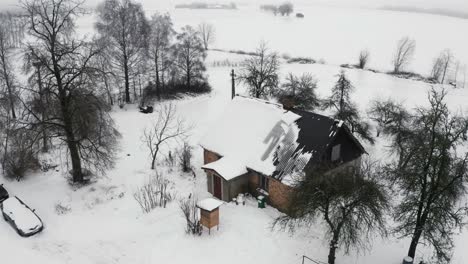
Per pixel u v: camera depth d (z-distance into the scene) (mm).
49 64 26062
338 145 26469
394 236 23438
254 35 120688
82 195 27547
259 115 28844
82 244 22312
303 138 25891
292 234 23125
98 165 31234
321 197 20000
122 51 50125
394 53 92188
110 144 33125
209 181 27672
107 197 27203
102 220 24562
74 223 24281
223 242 22531
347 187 19672
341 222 19625
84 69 26625
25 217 23609
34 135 28781
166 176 30266
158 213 25156
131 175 30531
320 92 56844
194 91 56750
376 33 120438
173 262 20922
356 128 36594
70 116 27312
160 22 55812
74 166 28844
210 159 30500
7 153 30875
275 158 26062
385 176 26906
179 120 44344
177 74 56062
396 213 21891
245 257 21406
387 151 35312
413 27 131750
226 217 25031
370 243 23125
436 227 20828
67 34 28109
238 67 74938
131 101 51781
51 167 31656
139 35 50812
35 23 26125
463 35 114938
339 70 72688
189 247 22047
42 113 28031
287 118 27297
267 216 25188
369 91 58750
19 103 37469
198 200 26719
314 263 21156
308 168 23938
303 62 81125
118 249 21891
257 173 26734
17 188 28484
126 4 50031
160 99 52781
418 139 25297
